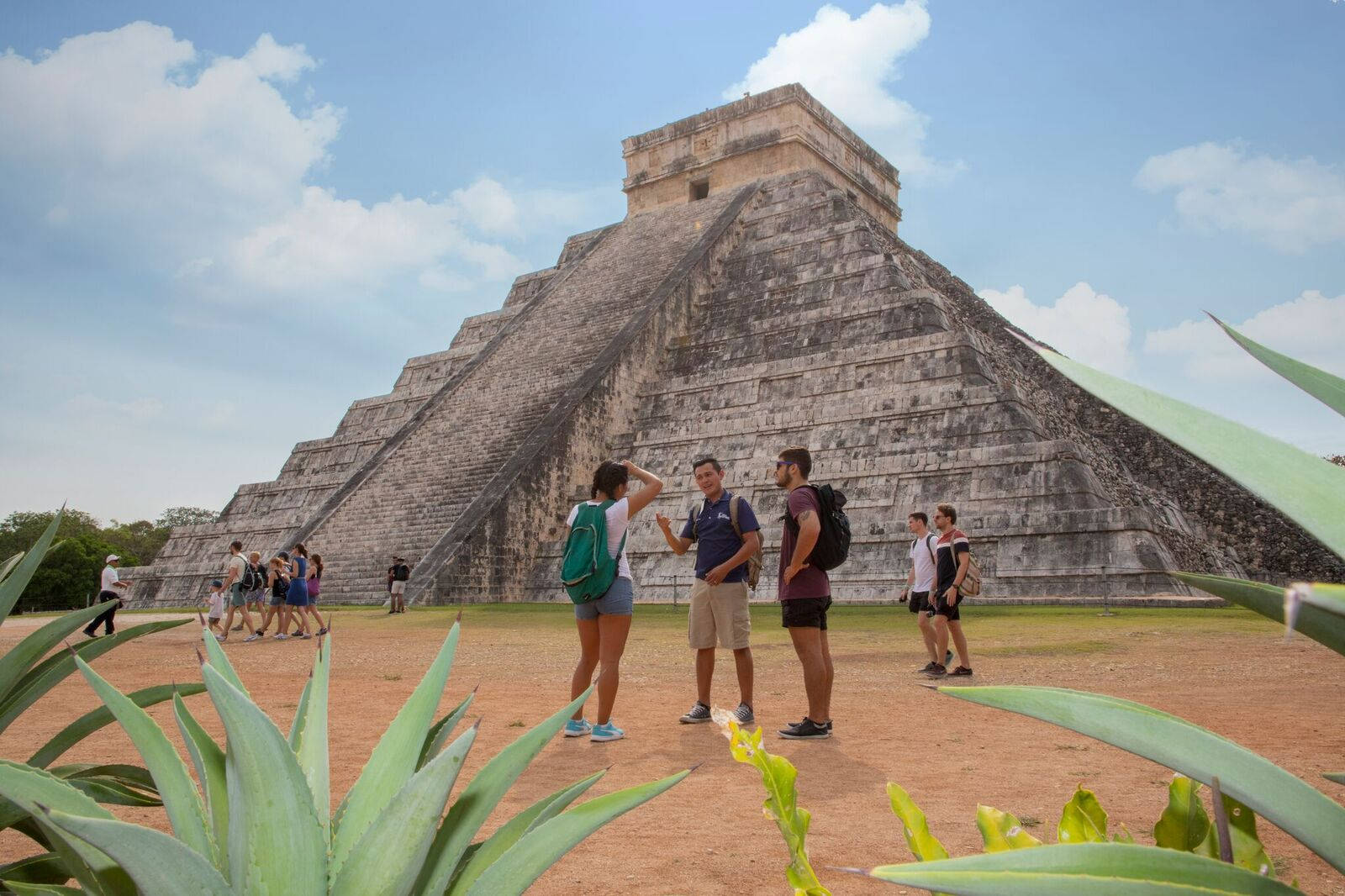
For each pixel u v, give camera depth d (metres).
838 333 34.69
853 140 51.72
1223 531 33.19
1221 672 10.86
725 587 8.17
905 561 27.36
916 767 6.38
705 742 7.38
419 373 49.09
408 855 1.60
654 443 34.78
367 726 8.12
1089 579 24.27
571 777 6.21
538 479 33.94
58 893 1.95
